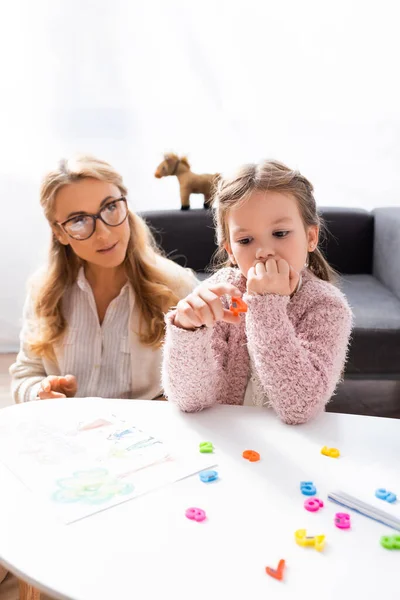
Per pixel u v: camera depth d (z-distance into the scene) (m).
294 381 0.93
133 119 2.91
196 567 0.61
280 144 2.95
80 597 0.57
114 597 0.57
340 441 0.88
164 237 2.65
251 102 2.91
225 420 0.95
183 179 2.69
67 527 0.68
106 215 1.32
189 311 0.94
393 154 2.93
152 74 2.87
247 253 1.04
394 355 2.07
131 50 2.84
